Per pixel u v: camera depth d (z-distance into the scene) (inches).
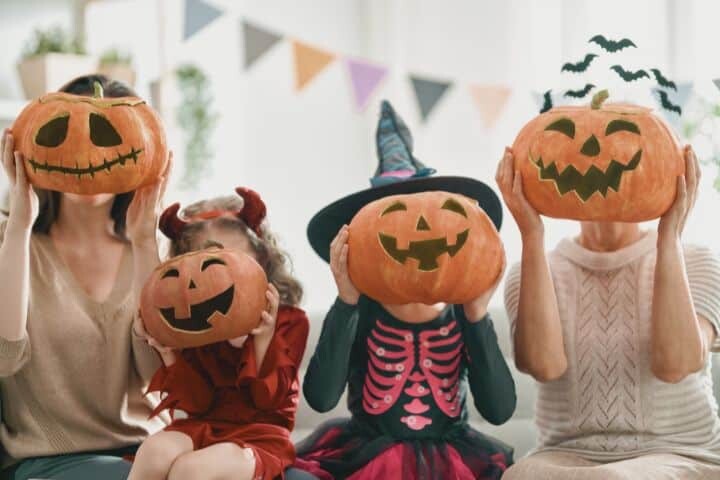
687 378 78.2
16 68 128.0
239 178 150.8
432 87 107.0
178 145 146.3
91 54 128.0
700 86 102.1
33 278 79.4
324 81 149.7
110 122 71.4
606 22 126.8
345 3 149.7
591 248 81.8
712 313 78.5
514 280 83.4
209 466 68.7
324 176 150.6
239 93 150.5
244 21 107.3
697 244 82.4
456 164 143.5
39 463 77.2
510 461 80.2
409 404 78.0
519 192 73.2
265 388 74.9
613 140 70.1
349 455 78.7
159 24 139.3
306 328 79.0
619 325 78.7
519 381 99.7
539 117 74.0
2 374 76.0
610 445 77.5
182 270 71.8
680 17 122.9
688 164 71.7
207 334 71.4
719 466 74.4
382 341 79.0
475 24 141.6
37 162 70.4
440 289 70.8
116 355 79.7
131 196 81.4
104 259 81.9
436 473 75.6
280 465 72.5
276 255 81.7
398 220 71.2
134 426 81.6
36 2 133.0
